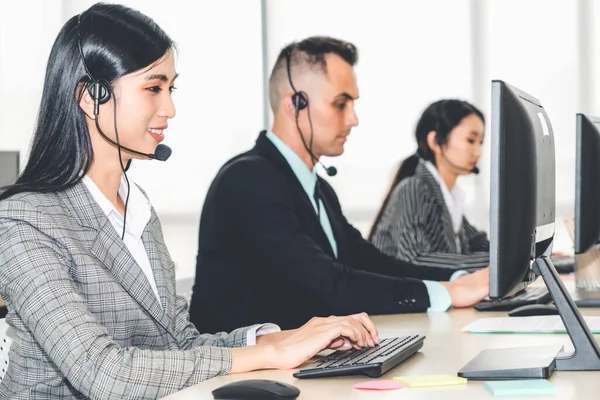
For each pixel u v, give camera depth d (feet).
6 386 5.39
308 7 17.24
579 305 7.35
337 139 9.34
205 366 4.81
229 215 8.10
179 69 17.29
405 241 12.48
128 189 5.93
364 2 17.07
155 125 5.59
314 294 7.71
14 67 16.94
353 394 4.21
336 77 9.21
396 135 16.98
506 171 4.75
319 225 8.59
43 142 5.38
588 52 16.29
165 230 17.28
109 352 4.68
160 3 17.28
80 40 5.35
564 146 16.26
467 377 4.47
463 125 12.96
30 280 4.81
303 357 4.98
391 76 17.03
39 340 4.76
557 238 15.87
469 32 16.83
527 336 5.91
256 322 8.06
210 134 17.29
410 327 6.59
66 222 5.23
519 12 16.61
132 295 5.45
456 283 7.80
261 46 17.35
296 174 8.90
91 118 5.42
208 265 8.30
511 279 4.85
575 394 4.06
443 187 13.14
